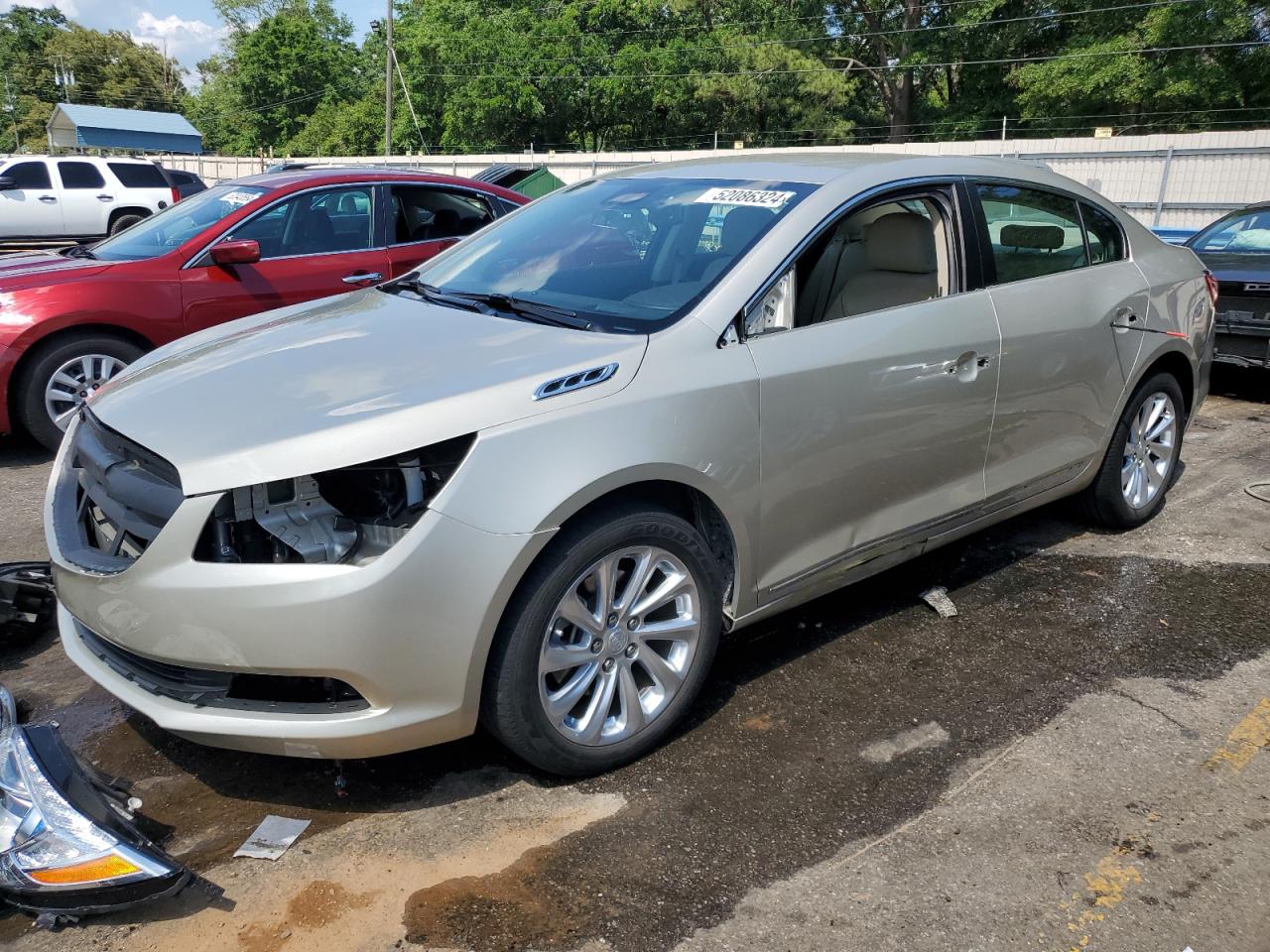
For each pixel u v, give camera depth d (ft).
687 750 9.95
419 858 8.34
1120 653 12.03
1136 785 9.44
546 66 145.59
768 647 12.11
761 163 12.53
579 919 7.68
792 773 9.58
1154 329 14.75
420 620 8.08
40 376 19.26
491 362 9.15
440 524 8.11
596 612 9.12
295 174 23.25
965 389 11.82
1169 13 105.60
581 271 11.37
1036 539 15.60
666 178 12.85
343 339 10.28
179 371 9.93
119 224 68.28
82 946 7.36
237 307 20.94
